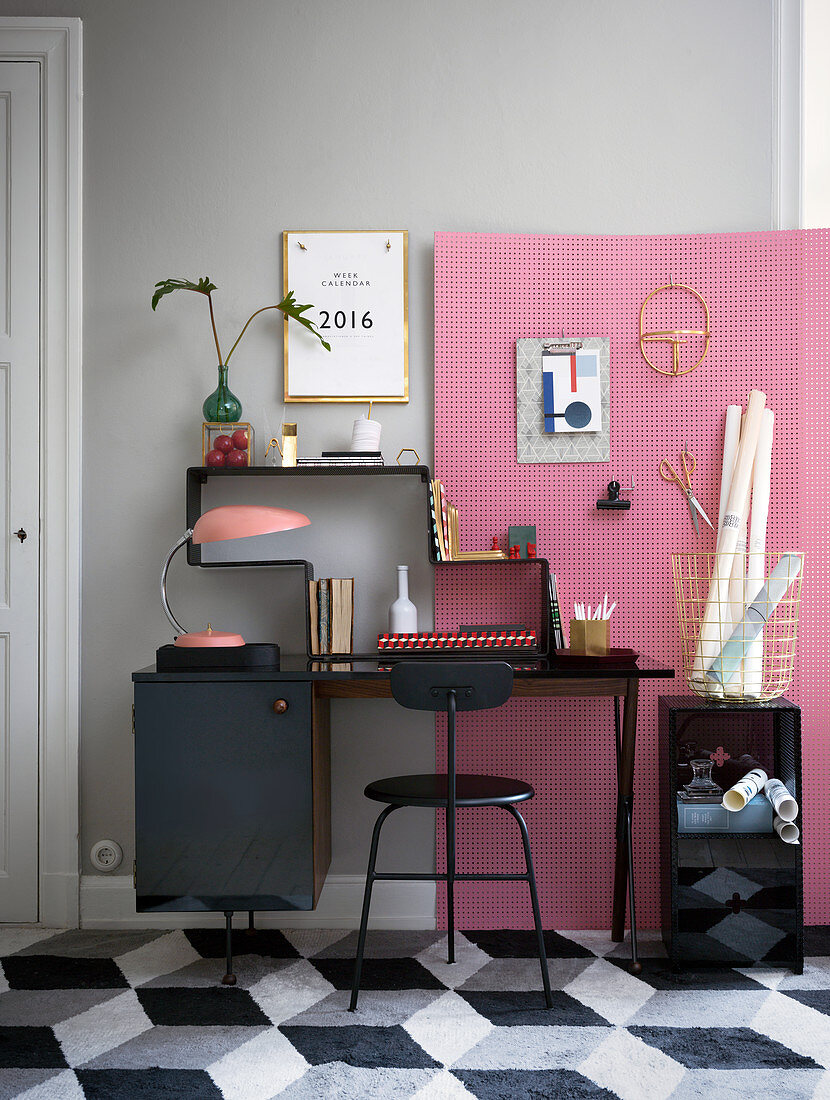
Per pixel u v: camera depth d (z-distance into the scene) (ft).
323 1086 6.55
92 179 10.07
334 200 10.08
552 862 9.84
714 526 9.91
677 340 9.92
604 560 9.95
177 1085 6.57
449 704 7.63
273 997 7.98
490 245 9.94
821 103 10.15
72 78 10.02
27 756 9.91
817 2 10.10
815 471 9.86
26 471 10.00
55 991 8.13
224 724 8.15
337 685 8.36
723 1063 6.82
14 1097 6.42
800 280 9.88
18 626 9.95
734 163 10.07
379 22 10.12
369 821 9.87
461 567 9.96
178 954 9.00
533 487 9.96
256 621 10.00
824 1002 7.82
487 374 9.96
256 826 8.13
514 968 8.61
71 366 9.98
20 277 10.03
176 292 10.06
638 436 9.96
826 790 9.84
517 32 10.12
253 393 10.05
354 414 10.07
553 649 9.31
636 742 9.86
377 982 8.30
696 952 8.65
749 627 8.88
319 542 10.04
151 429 10.06
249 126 10.09
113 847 9.86
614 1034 7.27
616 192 10.07
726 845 8.80
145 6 10.10
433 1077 6.65
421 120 10.09
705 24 10.10
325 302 10.02
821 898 9.82
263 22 10.11
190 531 9.04
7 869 9.87
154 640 10.00
